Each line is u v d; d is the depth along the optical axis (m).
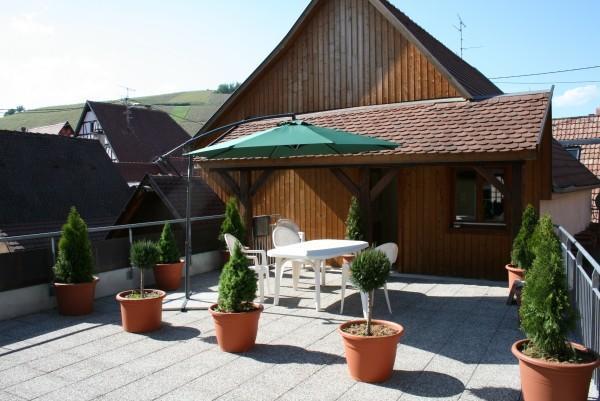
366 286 4.93
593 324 4.74
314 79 12.22
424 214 10.25
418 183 10.28
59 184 17.86
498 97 9.77
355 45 11.62
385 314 7.28
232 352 5.80
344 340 4.97
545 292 4.16
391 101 11.16
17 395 4.80
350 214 9.68
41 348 6.13
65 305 7.55
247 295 5.86
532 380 4.07
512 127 8.52
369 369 4.84
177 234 10.53
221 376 5.12
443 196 10.05
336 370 5.22
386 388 4.75
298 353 5.75
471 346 5.87
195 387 4.88
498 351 5.69
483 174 8.53
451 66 12.01
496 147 8.05
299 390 4.75
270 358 5.61
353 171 11.02
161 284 9.12
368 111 11.01
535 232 7.57
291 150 9.13
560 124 22.92
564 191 10.73
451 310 7.45
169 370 5.33
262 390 4.77
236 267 5.89
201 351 5.89
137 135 36.59
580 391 3.94
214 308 6.04
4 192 16.14
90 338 6.48
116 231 13.30
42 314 7.70
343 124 10.73
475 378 4.95
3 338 6.55
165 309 7.81
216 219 11.75
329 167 9.90
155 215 12.93
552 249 4.26
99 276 8.80
